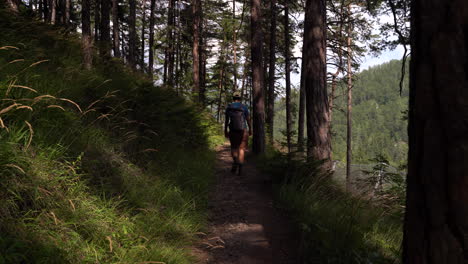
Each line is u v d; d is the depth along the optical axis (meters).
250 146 12.34
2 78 2.93
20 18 5.00
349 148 22.08
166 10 21.17
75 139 3.24
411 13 1.45
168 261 2.60
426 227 1.29
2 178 2.17
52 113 3.21
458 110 1.17
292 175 5.28
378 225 3.88
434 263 1.24
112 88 5.32
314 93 6.38
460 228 1.16
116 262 2.29
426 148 1.29
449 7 1.22
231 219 4.05
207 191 4.91
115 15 18.25
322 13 6.48
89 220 2.45
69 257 2.05
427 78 1.29
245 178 6.20
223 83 29.61
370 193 4.69
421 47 1.34
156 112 5.47
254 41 9.86
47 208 2.30
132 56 18.52
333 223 3.42
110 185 3.20
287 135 6.51
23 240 1.88
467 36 1.17
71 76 4.45
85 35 7.23
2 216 1.96
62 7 17.72
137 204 3.28
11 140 2.39
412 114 1.41
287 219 4.02
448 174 1.20
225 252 3.17
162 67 23.80
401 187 4.62
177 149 5.95
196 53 18.75
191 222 3.57
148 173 4.17
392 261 2.51
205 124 10.85
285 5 14.38
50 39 5.70
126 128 4.65
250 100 29.00
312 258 2.88
